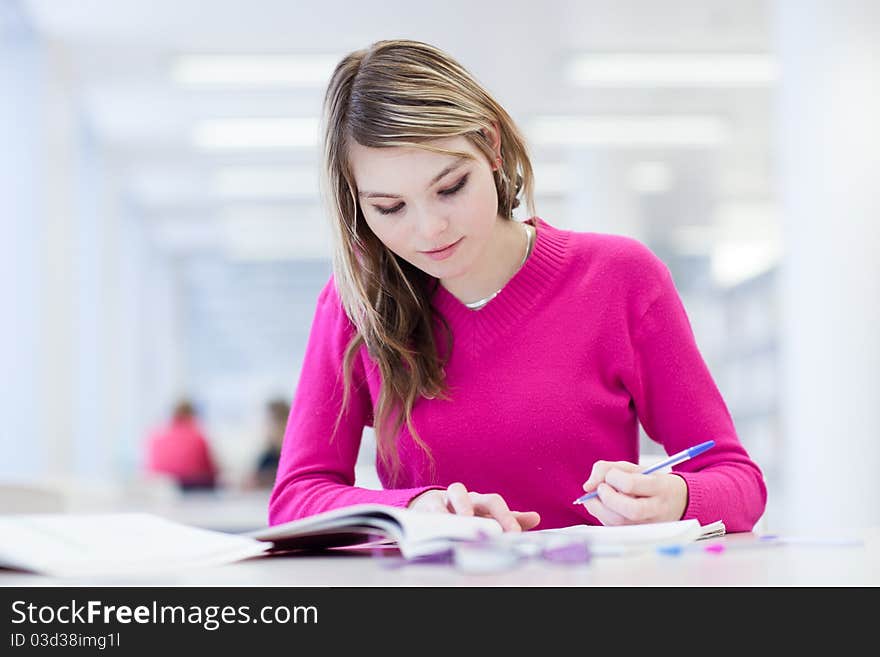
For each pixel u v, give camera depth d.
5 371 5.97
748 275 13.05
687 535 1.21
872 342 4.75
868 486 4.71
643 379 1.70
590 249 1.74
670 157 9.66
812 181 4.93
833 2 4.86
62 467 6.29
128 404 11.77
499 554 0.95
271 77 7.37
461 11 6.32
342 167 1.52
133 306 11.83
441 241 1.45
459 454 1.64
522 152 1.62
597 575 0.91
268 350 17.42
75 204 7.96
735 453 1.59
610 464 1.32
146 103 7.93
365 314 1.64
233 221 12.53
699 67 7.36
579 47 6.98
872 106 4.81
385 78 1.43
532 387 1.65
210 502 5.55
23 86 6.30
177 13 6.21
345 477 1.69
